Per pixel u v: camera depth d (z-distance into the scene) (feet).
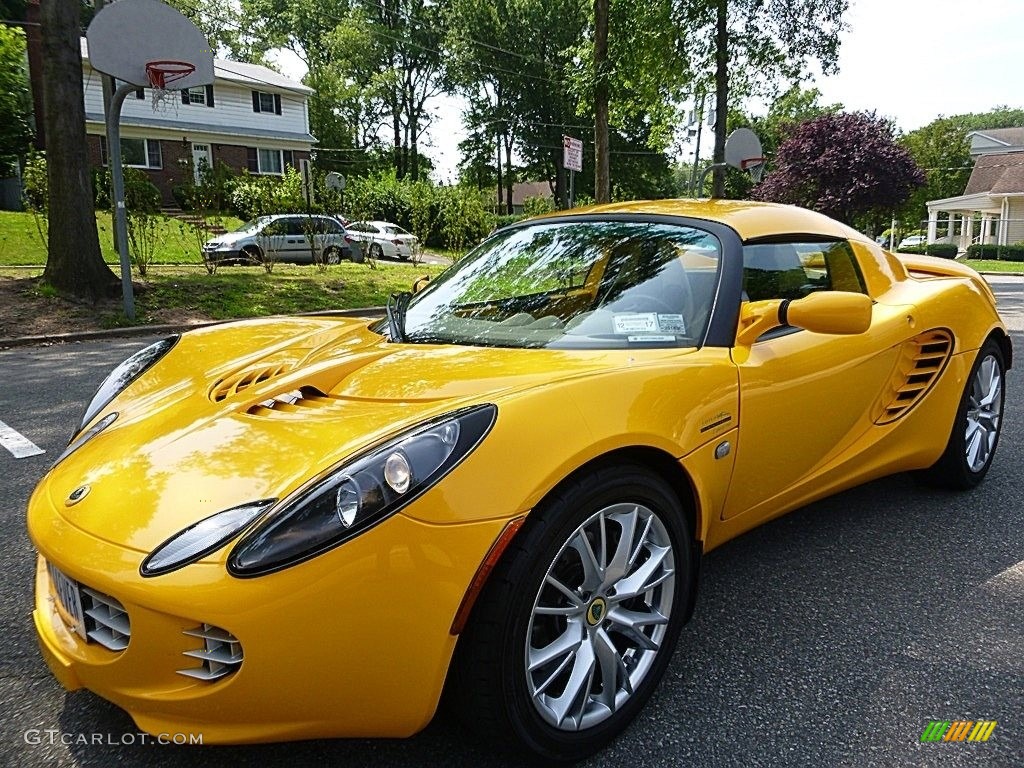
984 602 8.30
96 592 5.24
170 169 99.40
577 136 141.38
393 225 78.07
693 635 7.65
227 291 38.01
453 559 4.99
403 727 5.18
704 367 6.98
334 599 4.75
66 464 6.59
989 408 11.77
